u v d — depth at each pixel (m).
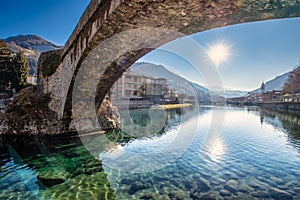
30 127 11.91
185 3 4.29
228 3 4.19
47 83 13.38
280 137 11.67
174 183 5.55
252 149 8.94
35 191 5.15
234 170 6.46
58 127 11.98
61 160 7.77
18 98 13.18
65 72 10.55
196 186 5.38
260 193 5.04
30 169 6.79
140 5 4.42
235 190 5.17
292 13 4.27
